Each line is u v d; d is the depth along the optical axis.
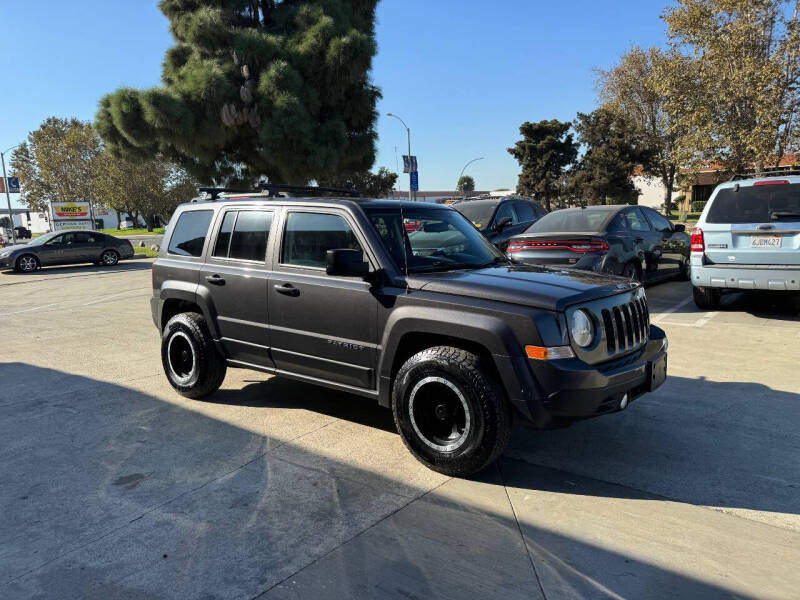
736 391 5.00
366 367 3.94
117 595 2.50
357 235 4.04
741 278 7.56
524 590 2.50
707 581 2.54
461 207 11.20
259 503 3.29
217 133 17.53
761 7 22.48
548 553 2.77
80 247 20.84
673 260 10.62
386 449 4.04
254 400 5.16
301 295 4.23
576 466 3.72
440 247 4.27
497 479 3.56
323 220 4.25
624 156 43.72
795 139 22.89
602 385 3.32
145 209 51.09
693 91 24.77
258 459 3.89
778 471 3.57
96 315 10.15
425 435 3.66
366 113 19.78
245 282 4.60
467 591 2.49
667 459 3.78
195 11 19.12
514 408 3.35
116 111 16.80
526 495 3.35
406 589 2.51
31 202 71.56
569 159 58.59
